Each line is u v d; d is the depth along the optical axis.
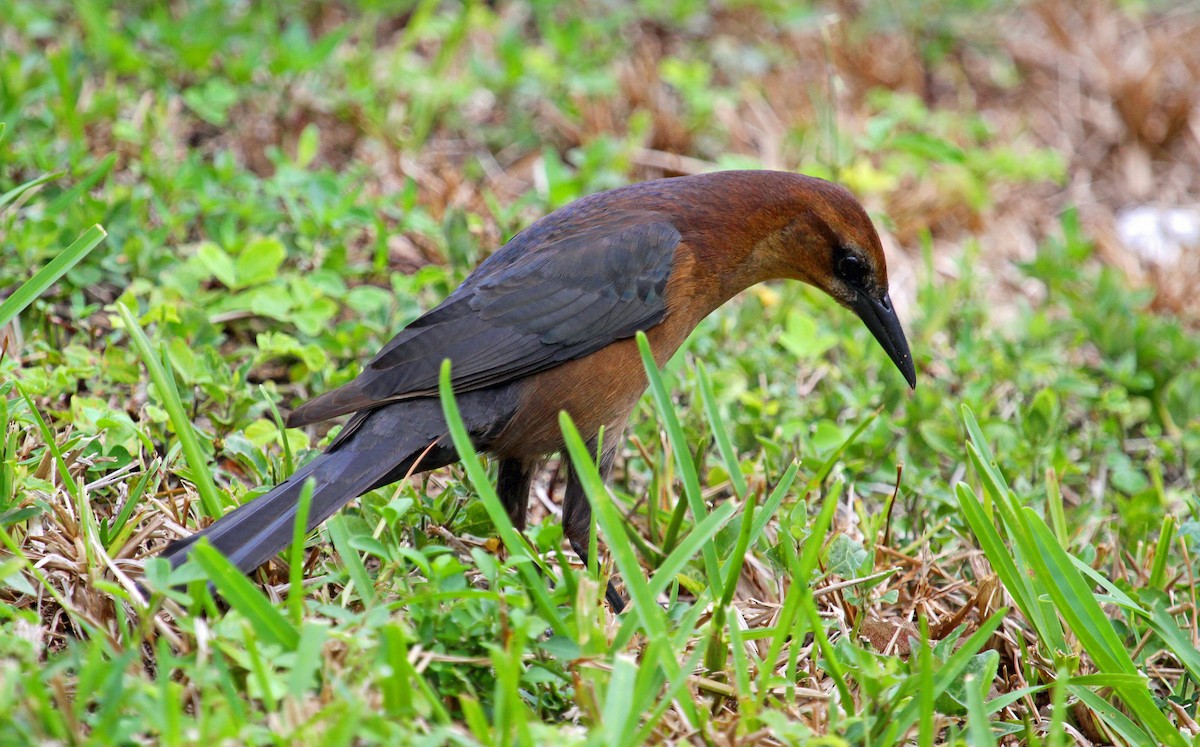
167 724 5.55
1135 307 12.43
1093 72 16.28
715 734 6.42
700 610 7.03
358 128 13.43
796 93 14.98
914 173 14.12
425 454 8.05
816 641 7.23
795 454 9.58
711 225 9.34
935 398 10.31
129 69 12.98
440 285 10.99
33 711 5.61
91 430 8.45
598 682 6.45
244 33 13.80
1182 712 7.54
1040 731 7.48
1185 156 15.41
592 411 8.87
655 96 14.56
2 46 13.16
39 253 10.04
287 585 7.59
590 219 9.25
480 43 15.23
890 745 6.45
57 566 7.35
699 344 10.85
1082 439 10.74
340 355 10.31
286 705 5.76
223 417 9.16
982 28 16.73
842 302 9.98
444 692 6.45
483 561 6.71
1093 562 8.91
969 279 12.22
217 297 10.34
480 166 13.59
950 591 8.69
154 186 11.26
